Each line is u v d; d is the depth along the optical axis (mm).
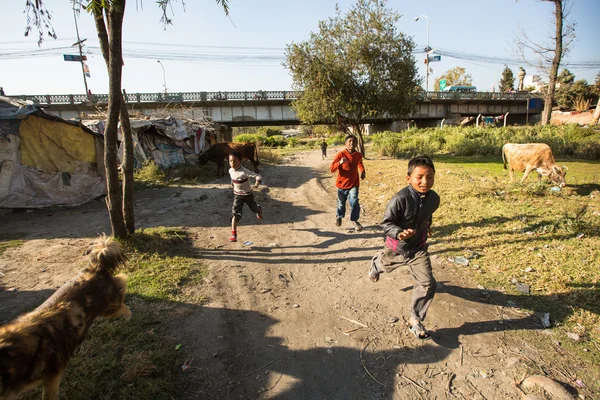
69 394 2533
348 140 6121
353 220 6426
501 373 2812
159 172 12758
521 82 57375
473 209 7047
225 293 4215
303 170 16172
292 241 6148
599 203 7090
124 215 5371
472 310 3689
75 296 2512
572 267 4340
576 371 2771
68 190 9008
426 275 3139
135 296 3953
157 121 14102
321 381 2826
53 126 8742
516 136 19094
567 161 13711
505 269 4500
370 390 2725
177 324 3506
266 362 3041
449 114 47094
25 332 2023
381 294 4168
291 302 4039
